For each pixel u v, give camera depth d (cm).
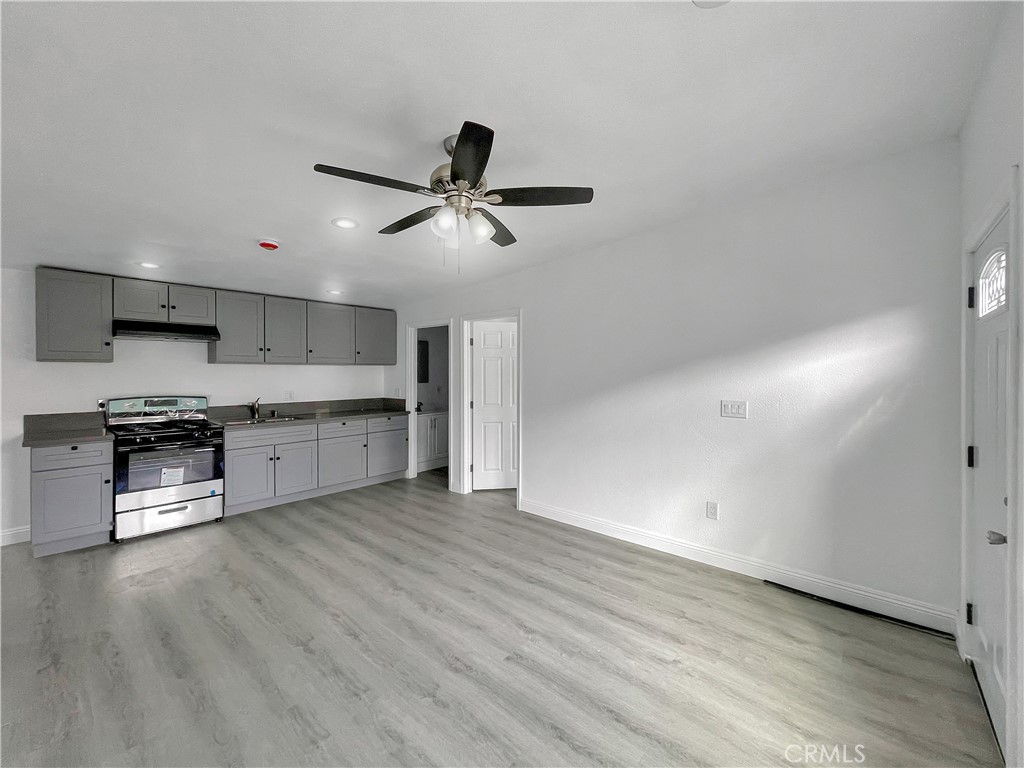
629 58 145
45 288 353
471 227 206
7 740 161
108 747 158
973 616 200
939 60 154
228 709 177
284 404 521
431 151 197
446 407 653
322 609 251
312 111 167
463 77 152
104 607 252
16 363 359
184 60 138
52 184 216
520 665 204
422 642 221
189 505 387
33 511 318
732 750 157
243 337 460
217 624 236
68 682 191
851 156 226
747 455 284
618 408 351
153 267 366
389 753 157
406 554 328
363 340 563
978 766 149
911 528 229
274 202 244
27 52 131
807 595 261
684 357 311
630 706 178
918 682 189
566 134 191
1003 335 162
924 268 222
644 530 339
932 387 222
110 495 348
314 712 176
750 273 278
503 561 315
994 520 173
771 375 272
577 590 272
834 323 249
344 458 502
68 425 381
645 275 330
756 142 205
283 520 405
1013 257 139
